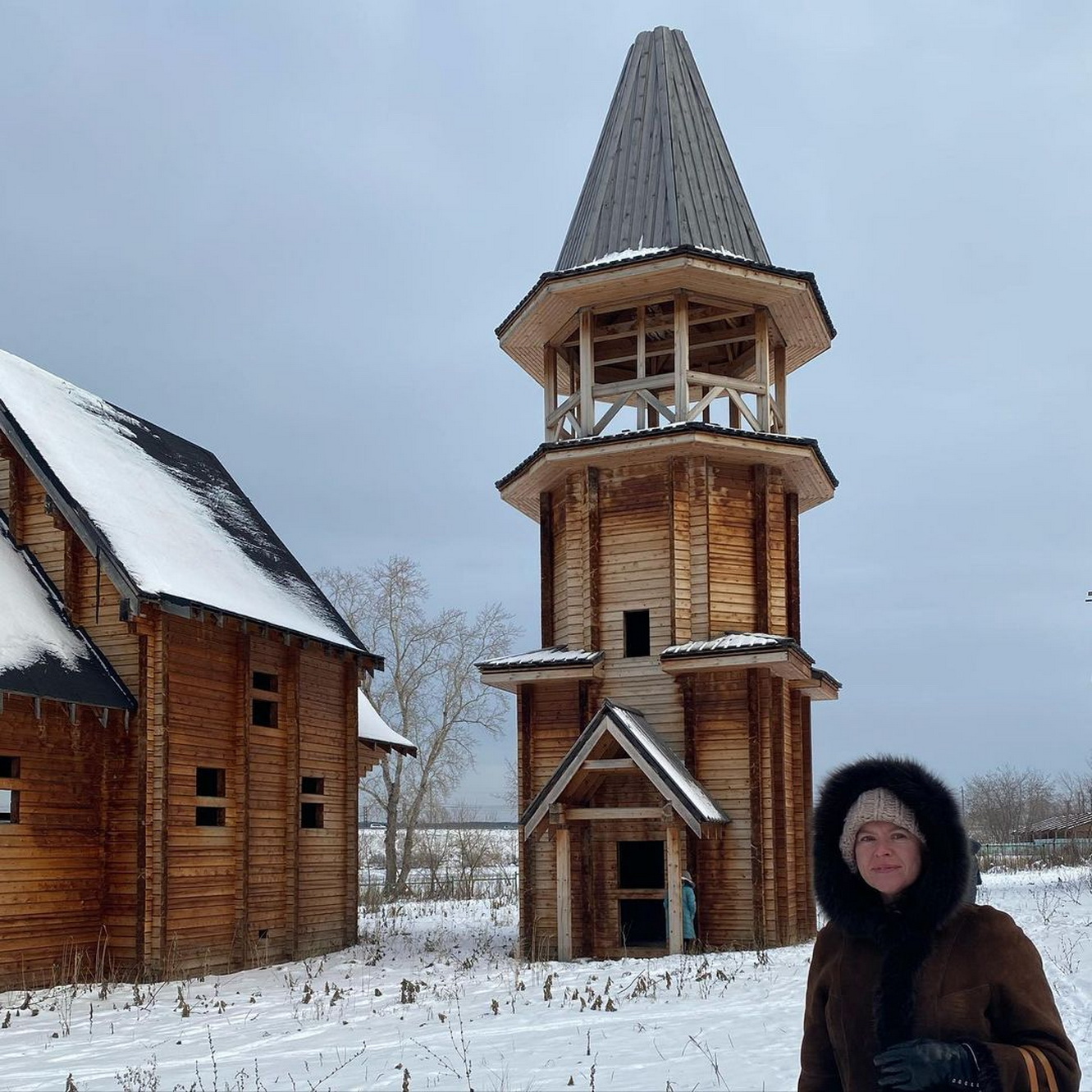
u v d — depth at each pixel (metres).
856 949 4.09
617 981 17.97
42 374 26.34
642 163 26.78
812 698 27.03
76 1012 17.06
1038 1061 3.57
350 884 27.23
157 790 21.08
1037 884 39.50
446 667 56.16
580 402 25.62
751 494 24.92
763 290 24.84
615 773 23.30
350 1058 12.52
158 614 21.56
